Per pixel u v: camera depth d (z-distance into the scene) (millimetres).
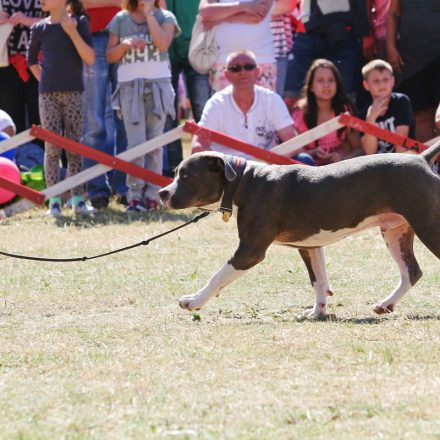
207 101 16625
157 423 6738
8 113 18922
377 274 12039
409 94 17672
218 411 6930
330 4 17219
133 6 16500
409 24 17172
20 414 7031
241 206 9781
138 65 16484
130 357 8445
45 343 9070
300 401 7082
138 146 16500
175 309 10516
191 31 18312
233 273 9805
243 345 8688
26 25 18125
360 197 9578
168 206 9875
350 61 17328
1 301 11078
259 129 15852
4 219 16656
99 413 6977
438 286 11312
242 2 17156
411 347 8430
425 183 9422
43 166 18719
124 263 12984
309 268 10133
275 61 17438
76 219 16297
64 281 12000
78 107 16688
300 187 9672
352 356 8227
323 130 15492
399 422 6625
